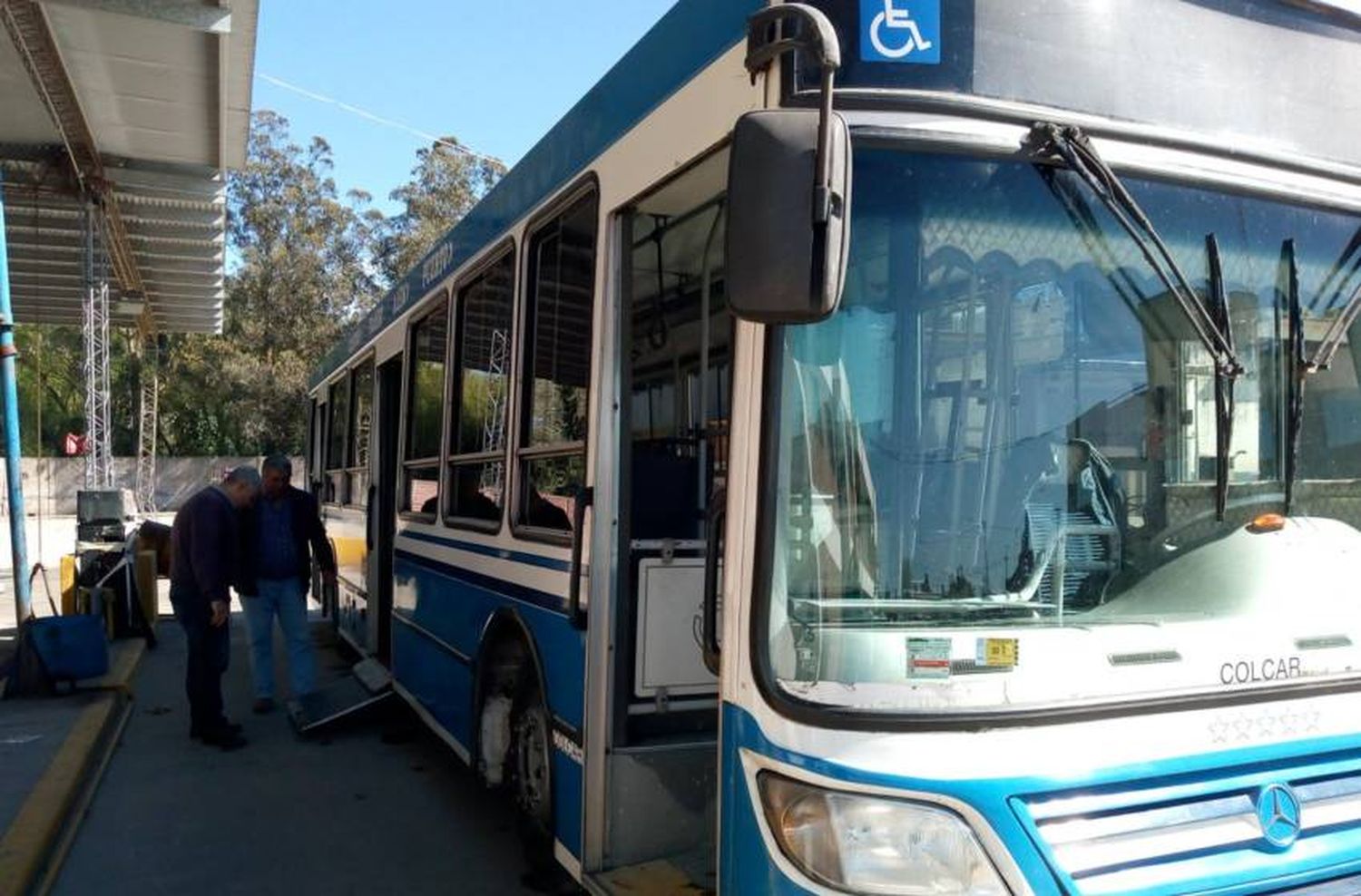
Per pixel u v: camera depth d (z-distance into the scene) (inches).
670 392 168.4
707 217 160.2
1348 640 113.9
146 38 394.6
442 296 246.4
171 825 222.4
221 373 1648.6
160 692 349.7
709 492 165.6
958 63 107.0
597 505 148.7
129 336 1389.0
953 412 105.8
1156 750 101.4
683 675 154.6
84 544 592.1
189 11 358.0
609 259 150.3
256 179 1672.0
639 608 152.3
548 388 173.5
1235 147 118.1
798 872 96.9
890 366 104.5
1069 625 105.2
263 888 190.4
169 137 503.2
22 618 324.2
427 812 231.6
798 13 96.3
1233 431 115.6
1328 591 115.7
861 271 103.8
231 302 1678.2
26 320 903.1
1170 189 115.0
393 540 306.2
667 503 163.8
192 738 286.4
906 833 94.6
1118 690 102.6
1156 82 115.2
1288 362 119.3
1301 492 119.4
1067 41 111.3
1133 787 100.0
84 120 477.1
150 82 437.1
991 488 106.3
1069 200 109.7
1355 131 126.9
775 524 102.0
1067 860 96.4
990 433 106.8
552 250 175.3
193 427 1877.5
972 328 106.3
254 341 1684.3
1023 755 97.4
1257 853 103.0
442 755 274.7
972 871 94.3
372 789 247.1
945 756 96.2
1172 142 114.9
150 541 484.4
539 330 179.6
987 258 106.9
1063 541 107.9
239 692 350.3
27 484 1593.3
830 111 92.3
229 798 240.2
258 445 1743.4
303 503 312.8
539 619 170.7
